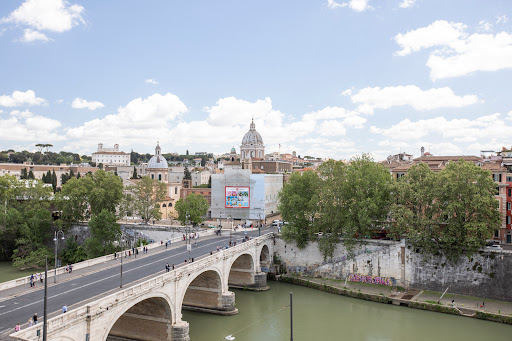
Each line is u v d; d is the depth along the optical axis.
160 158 163.88
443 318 69.25
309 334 63.12
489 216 75.31
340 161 96.38
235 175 130.75
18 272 96.38
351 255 89.50
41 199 121.62
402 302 75.81
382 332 63.62
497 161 103.81
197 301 75.62
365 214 85.69
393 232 86.44
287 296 83.75
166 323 57.56
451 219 77.88
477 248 75.19
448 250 78.00
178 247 84.50
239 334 63.44
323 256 94.94
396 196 87.50
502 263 74.00
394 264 84.56
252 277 88.88
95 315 42.34
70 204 112.94
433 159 114.94
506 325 65.69
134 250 75.81
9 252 109.31
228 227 125.62
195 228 111.94
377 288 84.56
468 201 75.69
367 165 92.75
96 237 98.44
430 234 79.62
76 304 45.75
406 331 63.94
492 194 78.25
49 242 110.69
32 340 35.56
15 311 43.47
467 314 69.62
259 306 77.38
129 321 60.19
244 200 129.75
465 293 77.38
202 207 123.69
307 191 101.88
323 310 74.38
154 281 52.50
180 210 119.38
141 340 59.47
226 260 74.38
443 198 79.19
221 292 73.19
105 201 113.62
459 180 77.50
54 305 45.41
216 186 132.62
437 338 61.09
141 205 123.19
